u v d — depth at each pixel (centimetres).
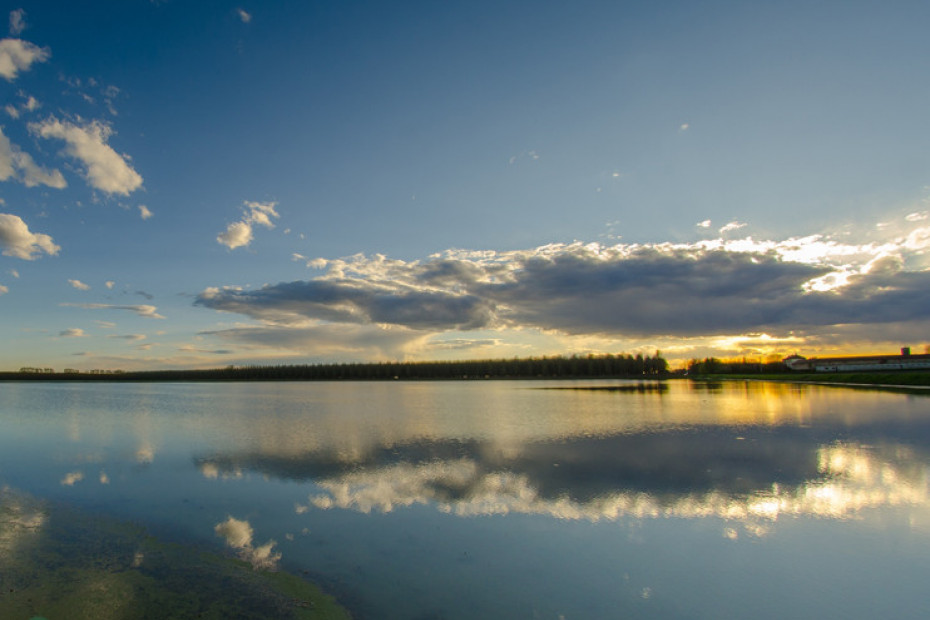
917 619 787
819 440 2277
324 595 865
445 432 2656
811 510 1291
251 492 1482
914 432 2492
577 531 1158
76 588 891
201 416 3647
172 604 834
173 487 1544
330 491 1488
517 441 2331
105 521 1242
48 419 3481
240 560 1009
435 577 932
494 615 801
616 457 1938
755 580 919
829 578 923
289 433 2658
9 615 798
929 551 1034
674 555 1024
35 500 1420
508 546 1072
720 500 1375
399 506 1344
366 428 2856
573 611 812
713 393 5906
